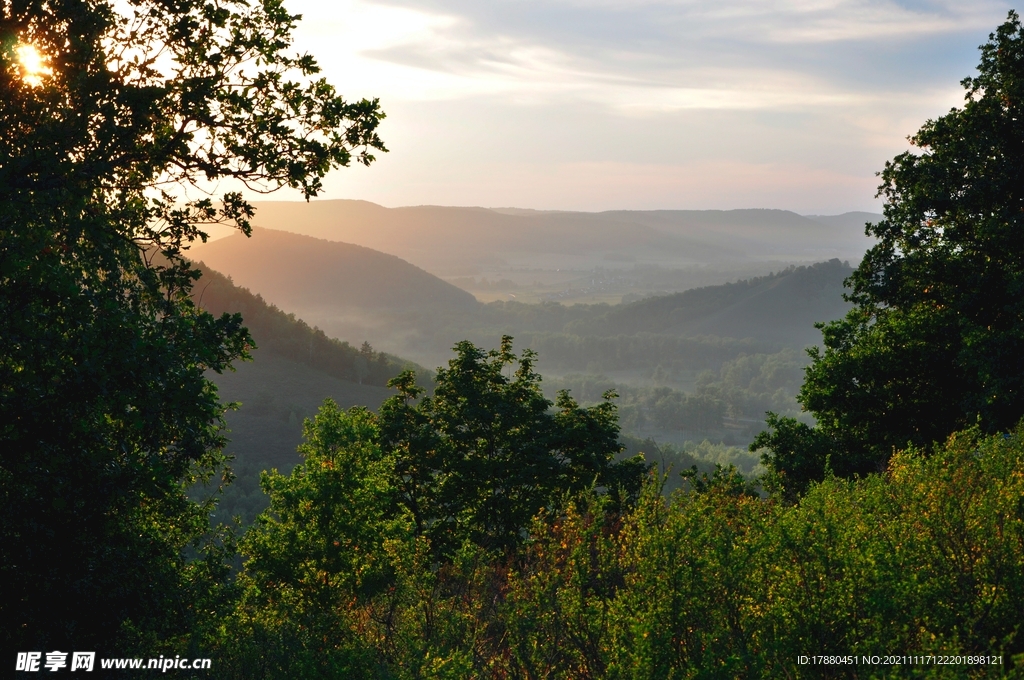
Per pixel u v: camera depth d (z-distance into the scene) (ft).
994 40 86.58
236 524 53.21
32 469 29.14
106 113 32.35
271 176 36.11
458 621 26.25
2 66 30.58
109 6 34.83
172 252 36.47
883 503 25.45
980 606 19.21
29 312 29.30
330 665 25.43
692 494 24.18
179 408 31.81
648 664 19.15
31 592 31.22
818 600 19.61
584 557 23.21
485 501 82.28
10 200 28.91
